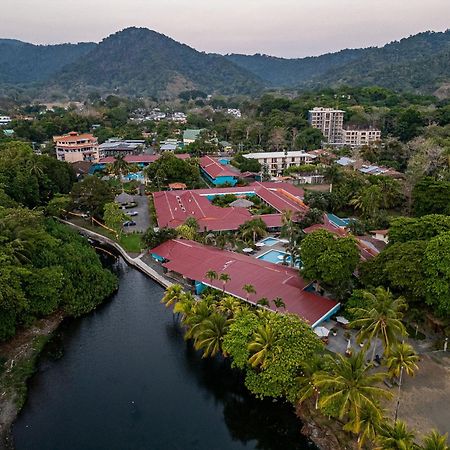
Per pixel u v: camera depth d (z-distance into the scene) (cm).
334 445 4728
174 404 5588
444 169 12962
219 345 5900
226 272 7856
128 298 8238
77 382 5956
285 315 5653
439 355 6041
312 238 7025
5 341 6562
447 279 5822
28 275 6719
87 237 11244
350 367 4525
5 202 9469
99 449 4862
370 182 12988
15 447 4850
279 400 5475
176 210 11750
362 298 6450
